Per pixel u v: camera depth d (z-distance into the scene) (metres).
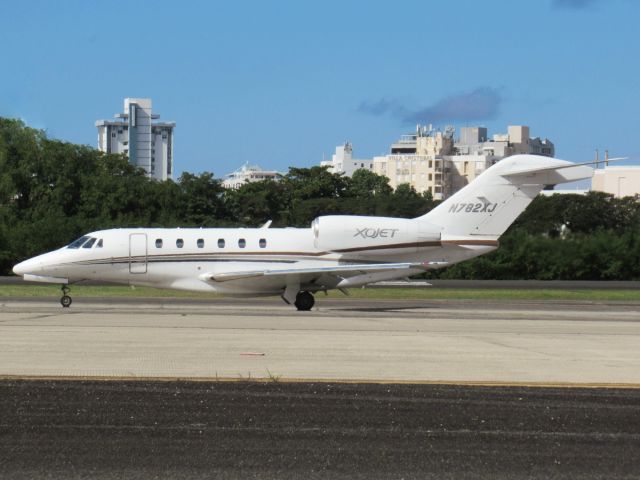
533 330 41.53
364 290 81.38
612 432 18.47
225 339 34.72
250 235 59.72
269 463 15.82
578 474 15.39
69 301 57.84
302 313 52.81
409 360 29.12
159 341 33.69
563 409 20.80
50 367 26.45
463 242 59.84
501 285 90.00
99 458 16.02
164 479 14.84
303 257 59.44
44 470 15.24
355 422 19.16
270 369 26.55
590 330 42.00
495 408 20.83
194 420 19.14
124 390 22.55
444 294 76.38
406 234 59.25
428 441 17.53
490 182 59.88
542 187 59.78
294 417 19.55
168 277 59.09
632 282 94.44
